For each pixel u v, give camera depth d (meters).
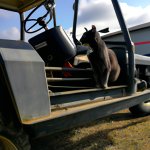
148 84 3.64
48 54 2.44
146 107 4.06
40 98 1.63
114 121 3.88
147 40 8.95
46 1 2.59
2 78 1.54
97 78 2.37
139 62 3.42
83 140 2.99
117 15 2.65
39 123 1.61
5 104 1.55
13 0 2.72
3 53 1.50
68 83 2.40
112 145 2.80
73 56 2.42
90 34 2.31
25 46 1.67
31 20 2.78
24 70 1.55
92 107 2.03
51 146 2.80
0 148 1.57
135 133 3.21
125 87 2.76
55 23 2.77
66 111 1.85
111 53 2.68
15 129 1.57
